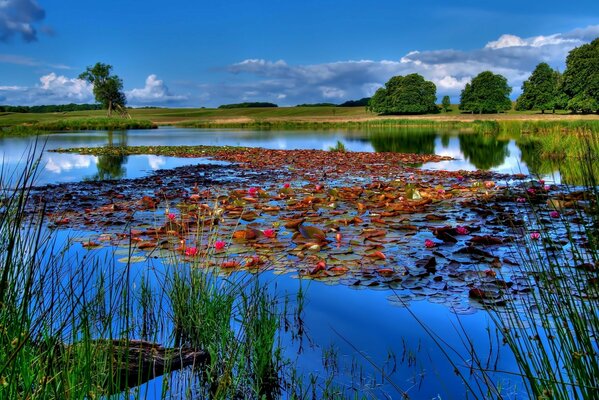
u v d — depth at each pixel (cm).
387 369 258
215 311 307
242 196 817
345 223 593
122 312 289
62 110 10500
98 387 201
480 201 740
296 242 503
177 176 1169
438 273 401
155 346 278
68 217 648
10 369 186
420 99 8262
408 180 1017
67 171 1325
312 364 266
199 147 2206
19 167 1340
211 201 778
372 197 778
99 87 6556
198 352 282
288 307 343
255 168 1344
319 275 404
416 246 487
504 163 1456
